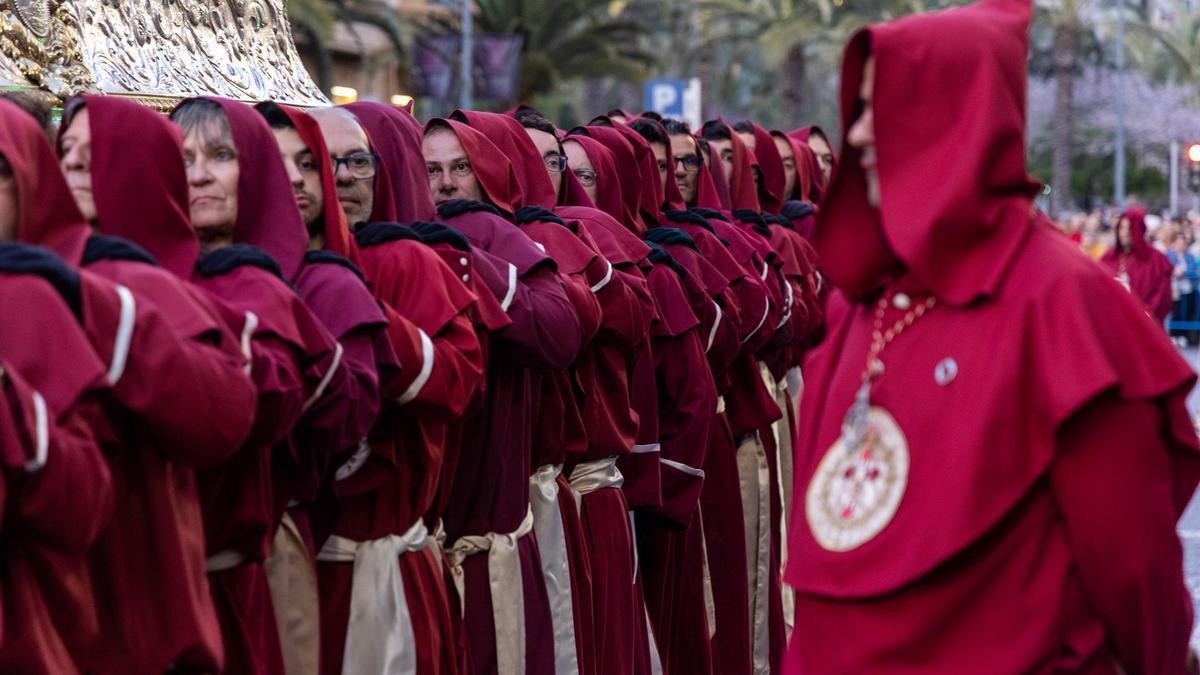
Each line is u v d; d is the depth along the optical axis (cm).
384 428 386
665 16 3638
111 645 290
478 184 494
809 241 884
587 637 493
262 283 326
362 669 386
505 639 443
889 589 290
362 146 423
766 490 648
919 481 292
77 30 493
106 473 271
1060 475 283
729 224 689
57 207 295
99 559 290
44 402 260
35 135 293
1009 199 293
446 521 439
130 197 320
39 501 258
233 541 333
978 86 288
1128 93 5503
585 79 3030
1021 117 294
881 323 308
